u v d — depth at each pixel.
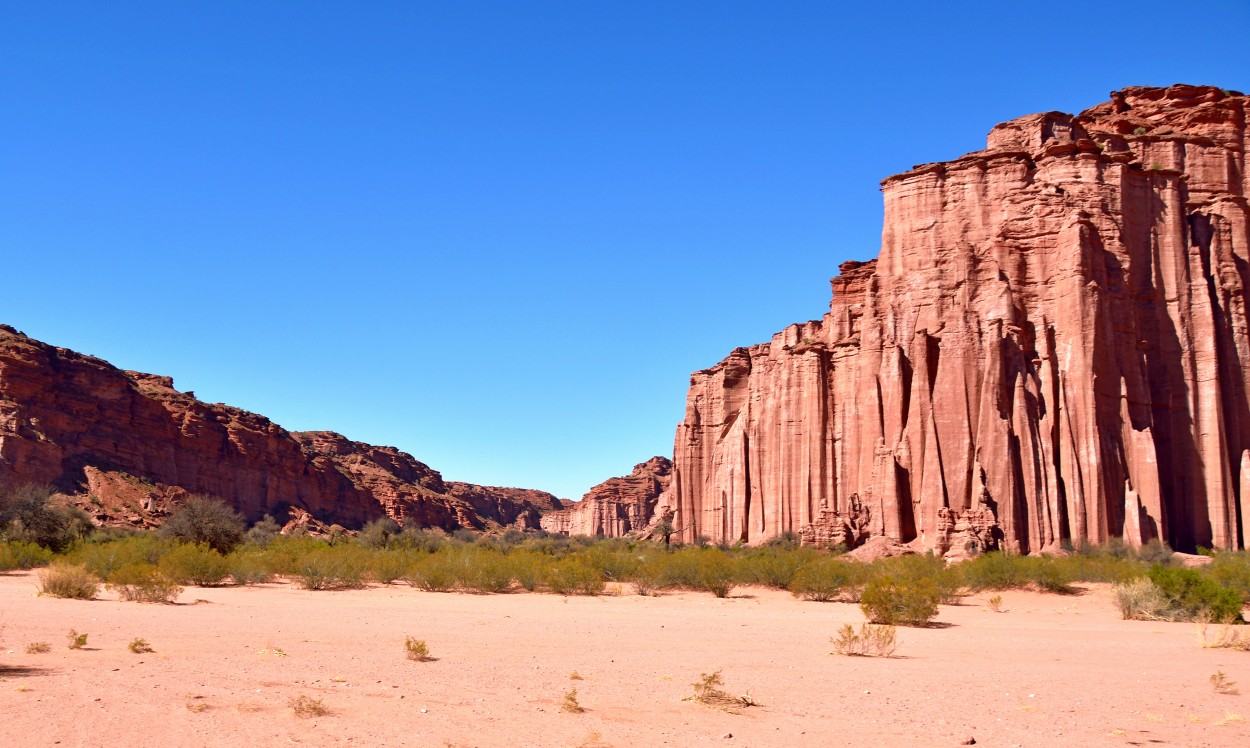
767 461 87.88
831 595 35.22
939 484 60.94
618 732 10.48
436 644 18.45
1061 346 61.50
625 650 18.30
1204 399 64.19
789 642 20.39
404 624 22.44
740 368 109.50
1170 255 66.75
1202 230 68.81
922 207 70.31
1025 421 59.47
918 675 15.61
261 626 21.12
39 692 11.55
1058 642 21.53
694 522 110.56
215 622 21.77
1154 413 64.31
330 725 10.31
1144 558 50.88
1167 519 61.66
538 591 36.94
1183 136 72.50
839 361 79.81
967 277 65.56
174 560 36.28
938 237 69.19
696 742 10.12
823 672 15.80
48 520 57.34
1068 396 59.88
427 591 35.75
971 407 61.94
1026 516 58.12
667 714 11.69
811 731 10.89
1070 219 62.94
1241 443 65.00
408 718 10.86
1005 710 12.43
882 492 64.06
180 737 9.45
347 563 38.16
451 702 12.00
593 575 36.09
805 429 80.19
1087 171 66.19
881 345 69.69
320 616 24.20
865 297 74.12
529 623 23.42
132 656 15.30
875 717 11.83
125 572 29.03
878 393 68.75
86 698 11.27
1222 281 67.62
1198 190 71.75
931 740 10.48
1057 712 12.32
